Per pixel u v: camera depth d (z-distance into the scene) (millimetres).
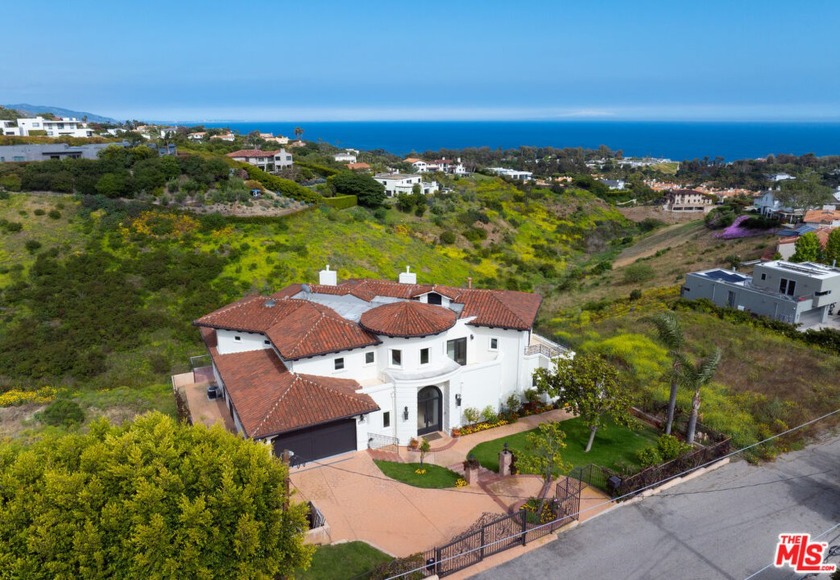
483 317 32969
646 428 31656
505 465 26125
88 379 46500
